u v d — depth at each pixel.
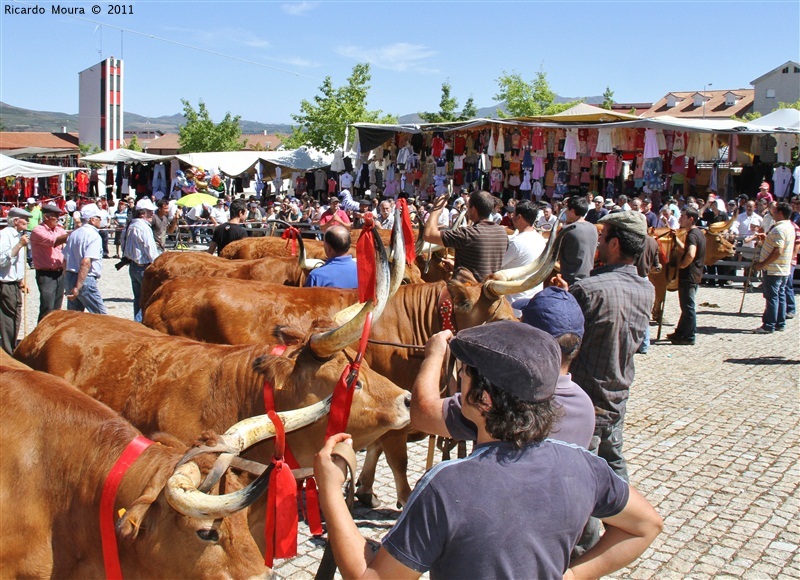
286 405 3.63
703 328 12.84
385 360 5.17
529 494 2.03
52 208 10.62
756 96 63.88
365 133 21.00
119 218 22.69
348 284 6.42
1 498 2.93
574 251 8.08
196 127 46.25
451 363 4.05
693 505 5.70
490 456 2.07
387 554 2.03
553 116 18.42
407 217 5.67
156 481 2.69
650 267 10.11
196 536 2.54
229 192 29.52
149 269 7.98
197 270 7.73
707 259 14.37
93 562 2.90
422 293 5.25
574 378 4.25
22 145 52.25
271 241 9.81
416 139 20.84
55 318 4.61
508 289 4.65
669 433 7.34
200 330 5.34
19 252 10.05
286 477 2.78
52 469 2.95
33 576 2.94
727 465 6.52
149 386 3.99
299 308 5.35
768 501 5.79
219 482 2.64
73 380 4.20
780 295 12.50
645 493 5.90
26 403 3.05
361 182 22.75
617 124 17.20
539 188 19.08
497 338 2.11
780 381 9.38
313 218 21.05
